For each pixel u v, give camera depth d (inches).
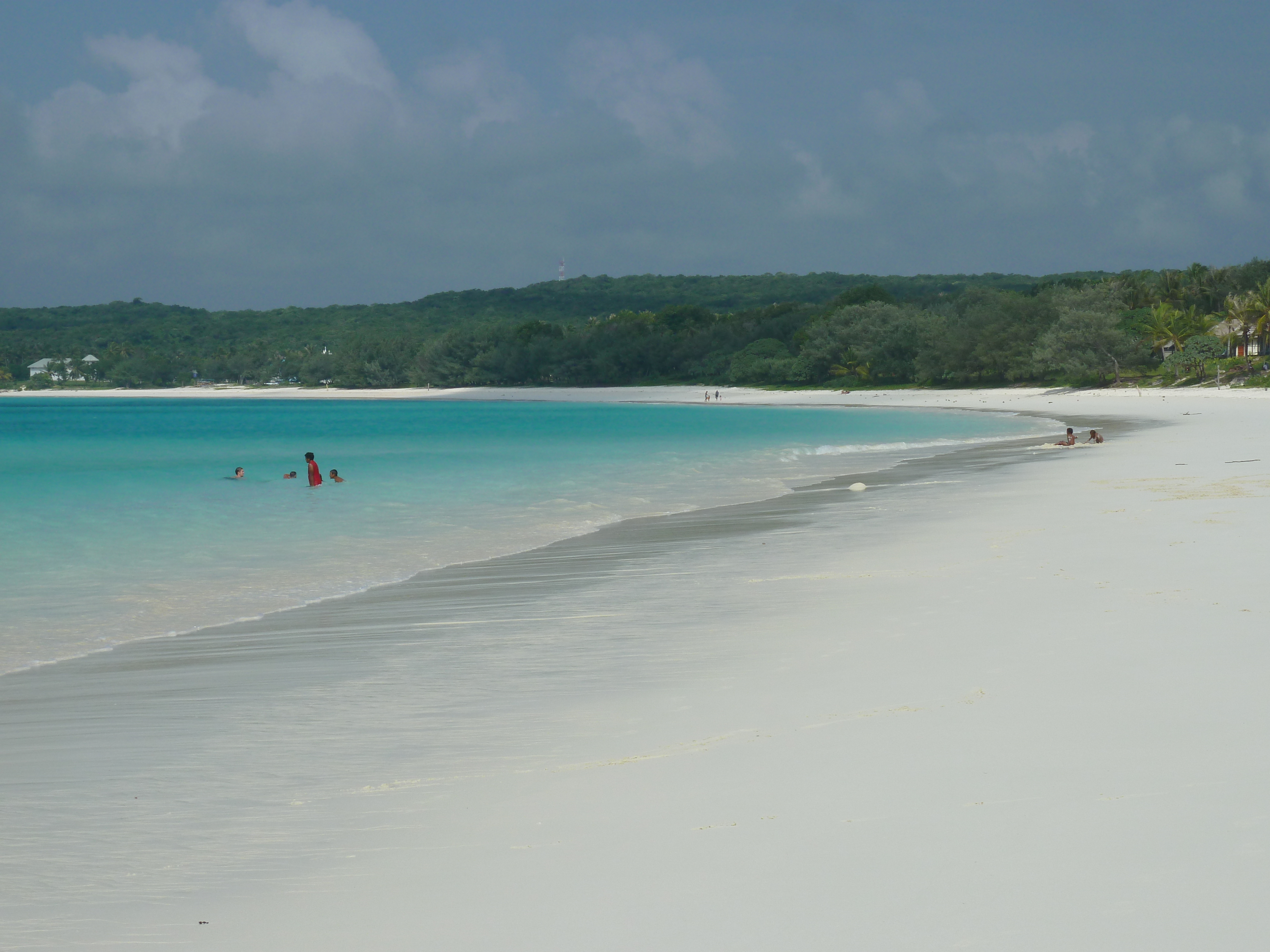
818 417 3280.0
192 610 480.1
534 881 172.6
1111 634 328.2
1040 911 153.3
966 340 4554.6
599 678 316.5
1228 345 4114.2
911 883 164.1
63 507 958.4
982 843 177.0
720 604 430.3
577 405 5610.2
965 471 1095.0
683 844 183.6
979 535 585.3
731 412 3991.1
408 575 567.2
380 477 1251.2
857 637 349.4
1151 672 279.7
